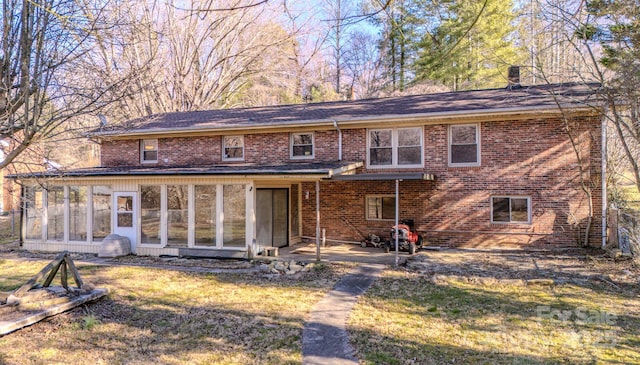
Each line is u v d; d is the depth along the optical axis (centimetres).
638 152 1180
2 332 652
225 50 3186
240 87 3522
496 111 1246
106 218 1426
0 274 1109
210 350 600
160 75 2666
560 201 1255
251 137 1611
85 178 1411
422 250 1346
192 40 3003
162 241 1351
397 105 1548
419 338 634
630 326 666
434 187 1380
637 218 1104
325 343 620
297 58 3391
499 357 562
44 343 629
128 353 593
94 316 748
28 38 708
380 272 1055
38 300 778
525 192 1285
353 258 1229
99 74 855
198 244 1313
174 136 1716
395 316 736
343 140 1481
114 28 840
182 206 1334
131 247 1384
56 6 727
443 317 725
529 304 783
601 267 1023
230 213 1282
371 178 1191
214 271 1116
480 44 1862
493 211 1327
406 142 1416
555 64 1348
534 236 1277
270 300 842
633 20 933
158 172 1316
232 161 1636
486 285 916
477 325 684
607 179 1380
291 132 1559
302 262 1176
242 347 609
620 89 928
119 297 866
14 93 749
